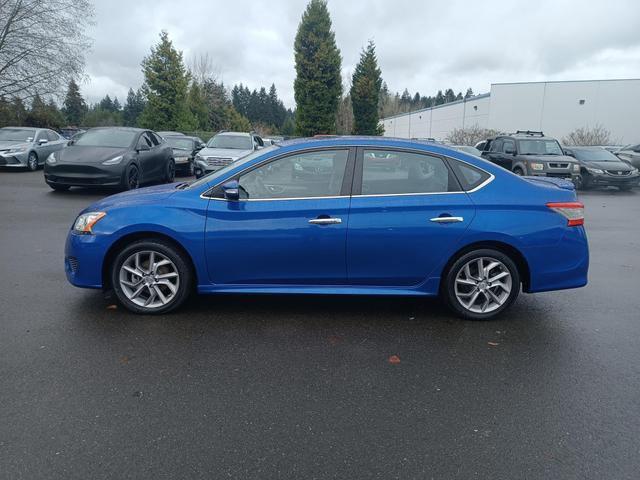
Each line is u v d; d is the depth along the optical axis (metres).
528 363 3.74
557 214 4.45
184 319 4.44
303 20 33.53
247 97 97.56
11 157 16.94
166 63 39.03
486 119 40.75
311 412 3.03
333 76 34.25
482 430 2.88
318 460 2.59
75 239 4.45
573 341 4.16
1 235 7.63
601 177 16.56
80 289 5.14
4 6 24.78
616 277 6.17
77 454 2.59
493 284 4.50
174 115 39.69
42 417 2.90
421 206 4.34
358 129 39.59
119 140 12.90
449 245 4.37
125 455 2.59
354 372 3.55
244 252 4.35
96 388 3.23
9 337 3.96
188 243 4.32
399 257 4.39
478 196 4.40
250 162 4.44
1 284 5.26
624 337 4.26
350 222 4.30
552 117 36.97
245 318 4.50
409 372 3.57
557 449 2.71
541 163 16.23
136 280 4.47
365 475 2.49
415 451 2.68
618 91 35.41
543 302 5.14
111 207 4.46
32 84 26.47
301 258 4.37
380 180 4.41
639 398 3.26
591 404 3.18
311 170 4.41
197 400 3.13
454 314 4.63
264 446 2.69
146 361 3.63
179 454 2.61
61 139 20.14
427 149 4.47
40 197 11.50
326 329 4.30
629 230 9.65
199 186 4.46
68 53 26.72
